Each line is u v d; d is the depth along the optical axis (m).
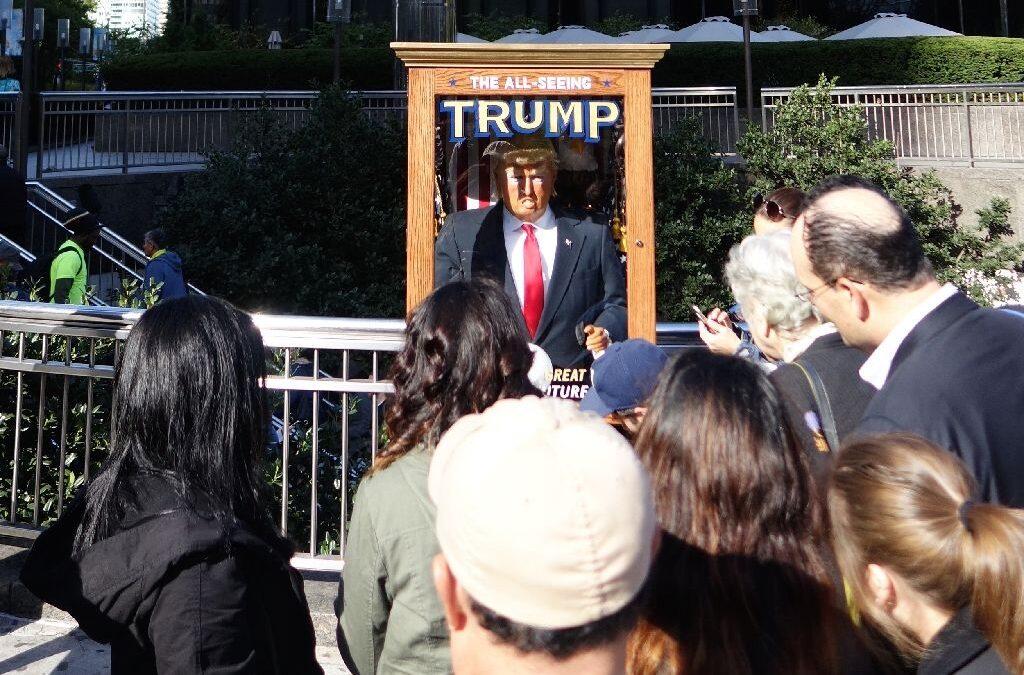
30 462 4.23
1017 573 1.39
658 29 20.12
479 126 4.02
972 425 1.88
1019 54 16.09
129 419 1.89
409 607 1.85
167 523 1.77
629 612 1.08
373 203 11.45
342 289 10.95
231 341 1.93
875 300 2.10
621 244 4.12
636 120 4.03
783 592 1.48
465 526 1.07
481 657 1.09
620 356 2.57
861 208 2.11
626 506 1.07
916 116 12.16
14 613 3.88
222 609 1.73
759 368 1.67
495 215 4.07
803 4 23.59
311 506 3.97
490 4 24.03
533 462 1.07
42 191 11.03
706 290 11.05
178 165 13.09
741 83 16.42
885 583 1.51
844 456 1.61
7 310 4.02
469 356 1.92
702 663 1.47
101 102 14.27
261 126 11.92
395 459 1.95
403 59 3.99
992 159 11.88
